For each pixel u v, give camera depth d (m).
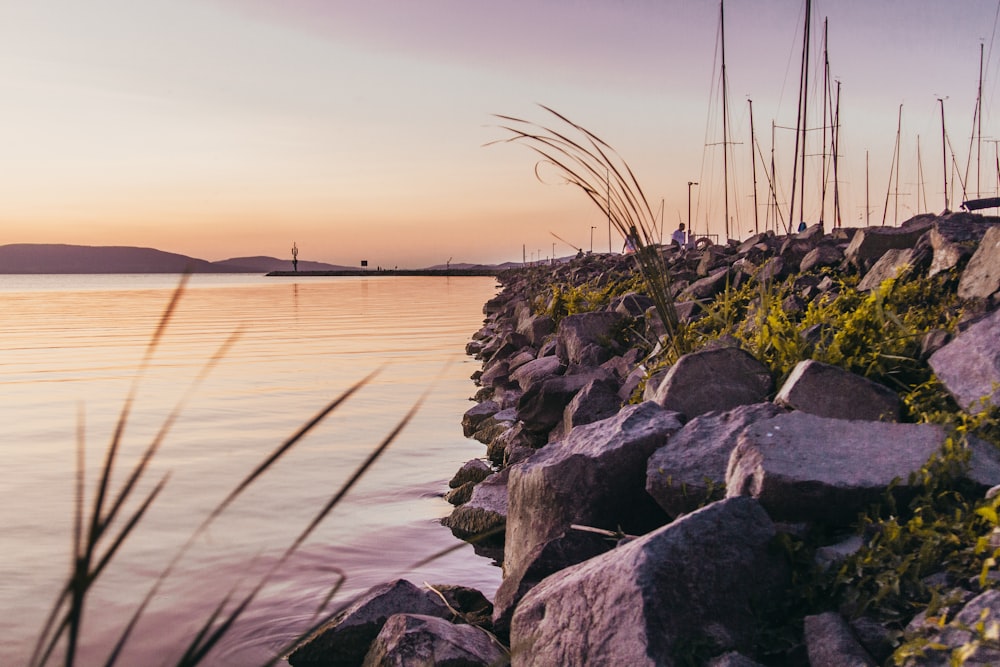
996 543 3.16
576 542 4.22
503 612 4.12
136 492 6.94
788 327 6.04
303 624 4.35
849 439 4.07
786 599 3.31
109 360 16.27
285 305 37.66
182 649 4.06
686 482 4.21
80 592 1.28
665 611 3.06
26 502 6.71
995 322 4.96
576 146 5.73
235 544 5.64
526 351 12.41
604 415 7.21
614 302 13.09
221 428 9.66
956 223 8.17
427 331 23.14
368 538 5.84
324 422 10.07
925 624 2.90
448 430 9.73
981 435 4.23
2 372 14.60
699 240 25.23
